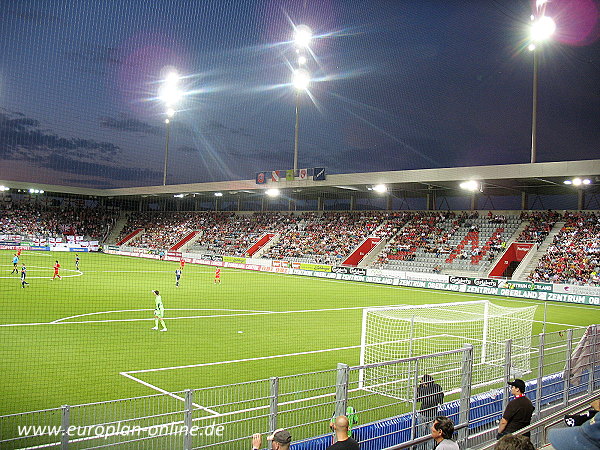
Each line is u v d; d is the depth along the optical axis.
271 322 20.39
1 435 7.73
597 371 10.59
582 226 38.28
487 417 8.06
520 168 33.88
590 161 30.94
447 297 31.70
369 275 41.69
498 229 42.41
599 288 29.55
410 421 7.30
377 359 13.02
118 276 38.12
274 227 58.75
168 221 69.88
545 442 6.98
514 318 16.84
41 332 16.38
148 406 9.42
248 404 9.61
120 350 14.27
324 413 9.06
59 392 10.31
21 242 62.78
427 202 50.03
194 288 32.22
